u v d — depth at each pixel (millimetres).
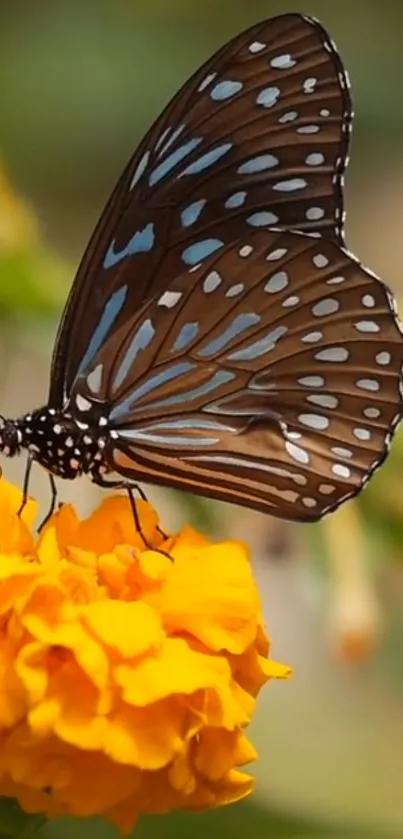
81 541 511
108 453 521
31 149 811
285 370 522
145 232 518
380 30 872
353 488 522
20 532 507
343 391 521
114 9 810
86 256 519
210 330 521
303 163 516
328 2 866
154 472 525
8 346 602
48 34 804
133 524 512
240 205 518
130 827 496
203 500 602
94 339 520
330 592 604
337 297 519
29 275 586
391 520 594
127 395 521
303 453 522
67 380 520
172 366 522
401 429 588
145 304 520
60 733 487
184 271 520
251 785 498
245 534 608
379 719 764
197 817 564
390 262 938
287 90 514
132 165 515
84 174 828
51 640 488
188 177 516
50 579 492
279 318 521
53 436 518
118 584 500
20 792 494
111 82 810
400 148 909
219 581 498
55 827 559
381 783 695
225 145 516
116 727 488
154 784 495
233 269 520
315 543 600
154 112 821
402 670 766
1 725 489
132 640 489
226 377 522
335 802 589
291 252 518
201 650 497
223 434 524
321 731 745
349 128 514
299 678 770
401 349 518
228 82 513
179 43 822
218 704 492
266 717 741
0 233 588
